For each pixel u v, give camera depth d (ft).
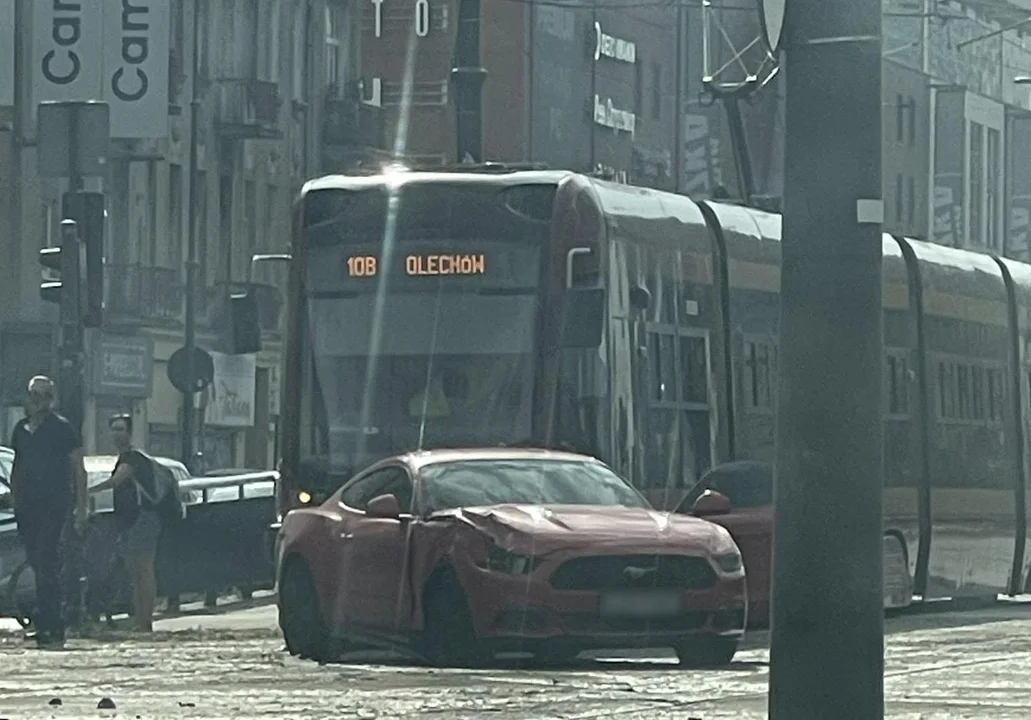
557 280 153.99
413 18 488.85
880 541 66.13
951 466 200.34
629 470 155.63
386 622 130.11
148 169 395.55
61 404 159.84
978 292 208.95
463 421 154.10
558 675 120.26
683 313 165.07
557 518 126.31
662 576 124.67
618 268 156.87
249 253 426.92
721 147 547.90
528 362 153.79
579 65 519.60
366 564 131.34
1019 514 213.66
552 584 123.24
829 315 65.62
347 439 156.56
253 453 426.10
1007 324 214.48
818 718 66.13
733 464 158.10
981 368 207.92
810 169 65.67
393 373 156.04
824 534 65.87
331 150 449.48
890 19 633.61
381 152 465.88
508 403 153.48
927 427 196.34
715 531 128.26
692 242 167.53
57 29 320.70
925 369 196.85
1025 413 216.54
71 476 152.25
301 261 159.63
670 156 552.82
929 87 651.66
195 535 211.20
